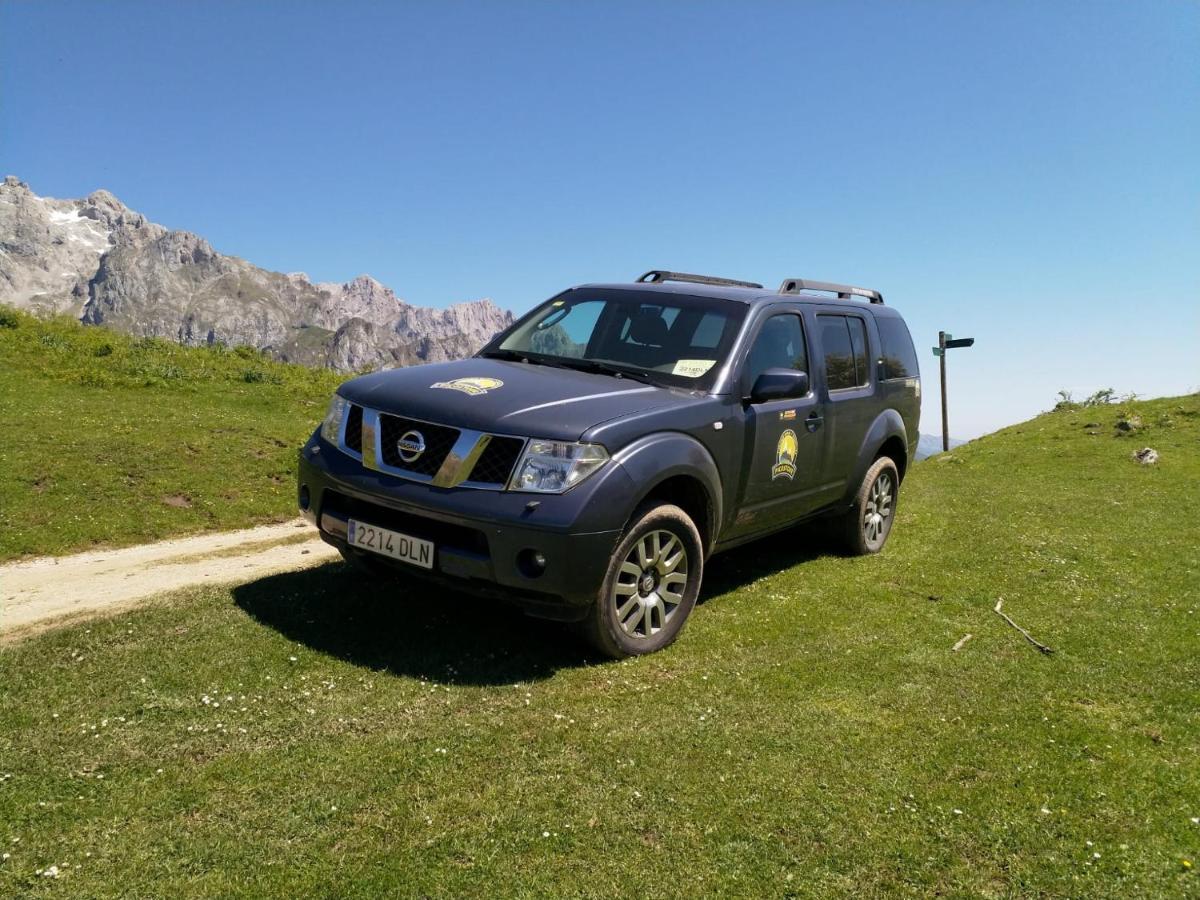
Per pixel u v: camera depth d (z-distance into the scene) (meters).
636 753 3.79
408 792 3.35
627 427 4.82
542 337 6.26
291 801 3.23
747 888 2.91
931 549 8.40
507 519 4.40
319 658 4.58
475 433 4.57
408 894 2.75
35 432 10.32
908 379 8.31
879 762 3.86
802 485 6.62
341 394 5.31
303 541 8.30
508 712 4.12
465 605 5.55
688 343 5.90
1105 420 20.50
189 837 2.97
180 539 8.52
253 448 11.52
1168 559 8.46
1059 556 8.34
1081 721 4.45
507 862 2.95
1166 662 5.42
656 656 5.05
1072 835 3.36
